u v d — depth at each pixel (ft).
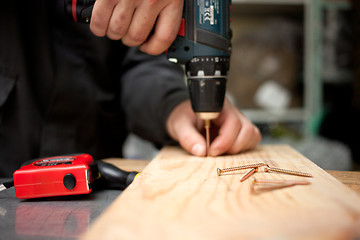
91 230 0.73
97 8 1.22
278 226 0.74
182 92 1.84
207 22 1.31
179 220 0.77
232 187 1.01
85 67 2.02
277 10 3.35
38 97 1.92
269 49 3.37
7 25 1.80
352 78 3.08
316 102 3.29
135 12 1.22
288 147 1.69
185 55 1.34
